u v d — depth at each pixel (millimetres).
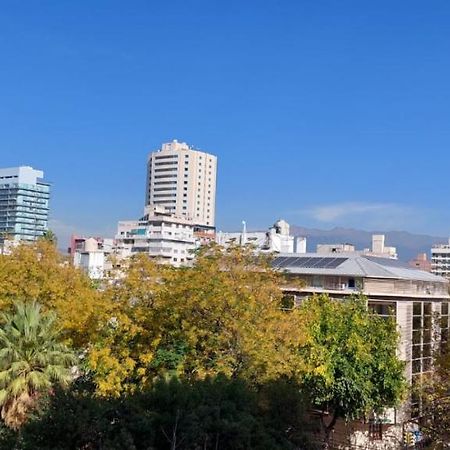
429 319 53844
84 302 40531
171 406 23469
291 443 25359
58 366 31281
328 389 39281
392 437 42250
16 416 29453
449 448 29891
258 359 30688
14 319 32125
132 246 190375
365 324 41406
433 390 36719
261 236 142875
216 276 32938
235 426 22812
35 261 45000
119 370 31781
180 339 32812
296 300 52875
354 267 53969
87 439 21797
